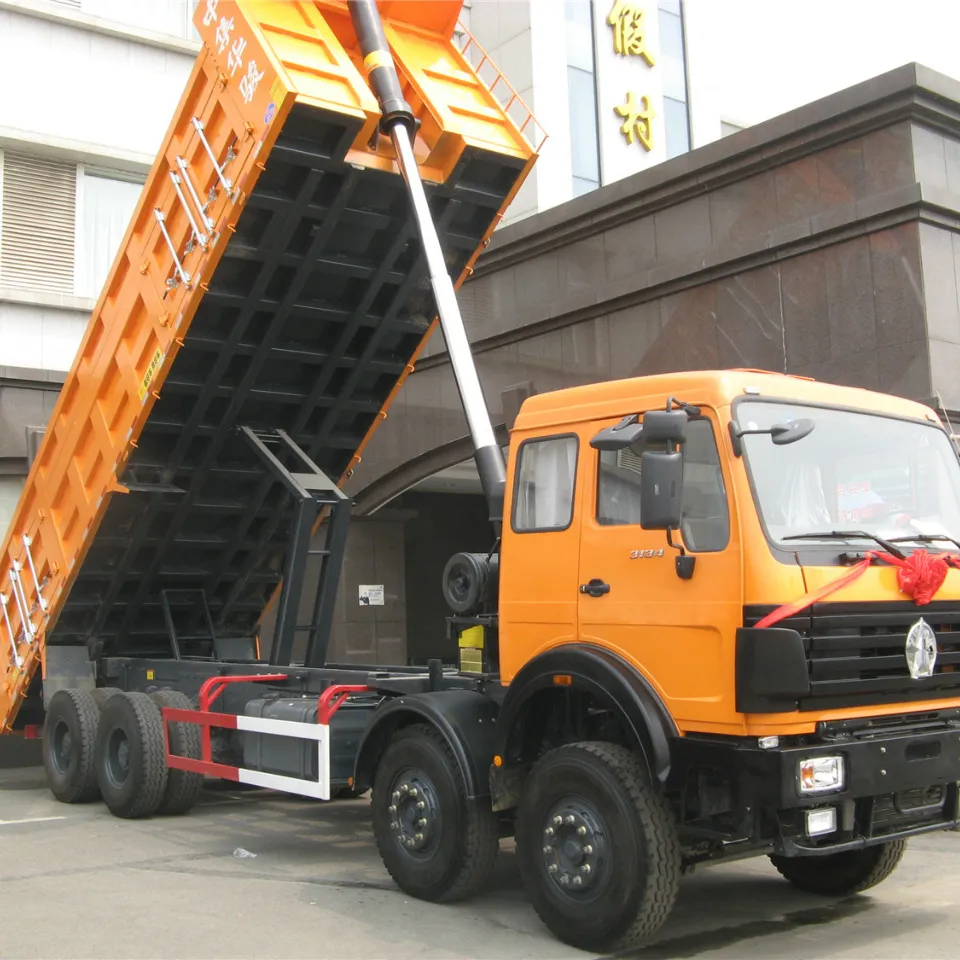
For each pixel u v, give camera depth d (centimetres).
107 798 872
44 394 1403
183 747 827
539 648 580
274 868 691
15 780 1111
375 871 683
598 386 582
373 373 897
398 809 617
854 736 502
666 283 1140
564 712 592
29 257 1514
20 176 1524
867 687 499
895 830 530
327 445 938
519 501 607
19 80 1507
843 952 527
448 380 1409
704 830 499
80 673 980
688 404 526
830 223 998
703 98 2139
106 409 867
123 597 973
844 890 624
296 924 566
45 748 969
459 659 662
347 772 680
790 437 486
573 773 529
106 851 743
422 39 808
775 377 548
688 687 504
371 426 939
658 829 501
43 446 961
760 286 1067
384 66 716
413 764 610
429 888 593
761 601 482
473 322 1370
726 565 494
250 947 529
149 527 900
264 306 784
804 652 477
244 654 1050
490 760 586
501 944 536
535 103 1873
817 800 476
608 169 1964
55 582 938
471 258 843
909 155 955
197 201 741
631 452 551
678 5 2144
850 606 498
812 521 518
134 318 830
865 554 514
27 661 998
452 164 757
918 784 512
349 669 841
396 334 871
